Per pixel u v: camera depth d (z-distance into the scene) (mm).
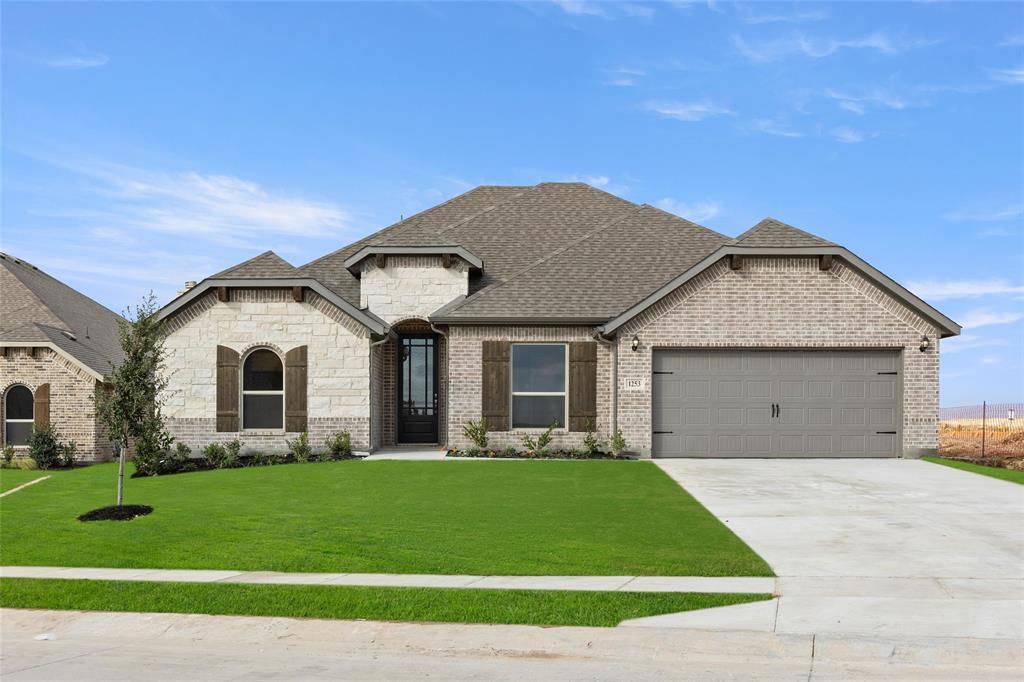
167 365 22688
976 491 16094
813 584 9664
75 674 7180
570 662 7449
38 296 29641
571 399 22500
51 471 23844
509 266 25969
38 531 13117
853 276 21656
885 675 7047
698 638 7824
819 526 12906
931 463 20500
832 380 21766
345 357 22688
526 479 18031
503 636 8094
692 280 21844
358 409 22609
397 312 24094
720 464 20391
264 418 22859
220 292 22750
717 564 10594
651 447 21766
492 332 22688
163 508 14961
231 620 8758
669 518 13625
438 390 25203
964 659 7367
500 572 10383
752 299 21734
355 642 8141
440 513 14234
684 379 21906
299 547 11836
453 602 8992
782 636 7805
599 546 11695
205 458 21688
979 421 29938
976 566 10461
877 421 21688
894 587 9523
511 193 30312
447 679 6965
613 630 8141
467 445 22578
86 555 11539
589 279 24125
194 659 7633
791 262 21719
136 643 8219
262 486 17438
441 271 24141
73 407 26344
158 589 9734
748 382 21828
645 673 7102
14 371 26438
